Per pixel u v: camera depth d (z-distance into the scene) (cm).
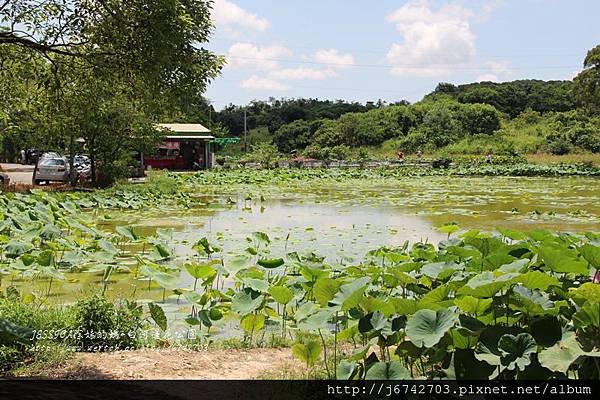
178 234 1406
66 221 1272
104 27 654
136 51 647
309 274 659
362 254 1140
